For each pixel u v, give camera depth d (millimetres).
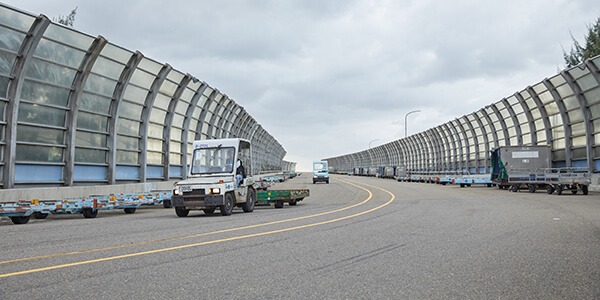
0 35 14727
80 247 8766
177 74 23250
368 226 11852
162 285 5719
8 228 12578
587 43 41812
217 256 7680
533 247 8445
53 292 5395
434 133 55969
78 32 16688
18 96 15445
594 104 26453
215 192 15633
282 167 93688
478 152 42812
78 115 18703
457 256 7617
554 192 28781
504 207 17484
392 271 6512
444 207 17812
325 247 8570
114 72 19500
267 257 7582
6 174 15312
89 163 19250
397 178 63531
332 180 68375
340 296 5199
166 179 24734
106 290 5484
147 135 22562
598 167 27125
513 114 34312
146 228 12008
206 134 29969
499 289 5508
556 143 30938
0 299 5113
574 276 6164
